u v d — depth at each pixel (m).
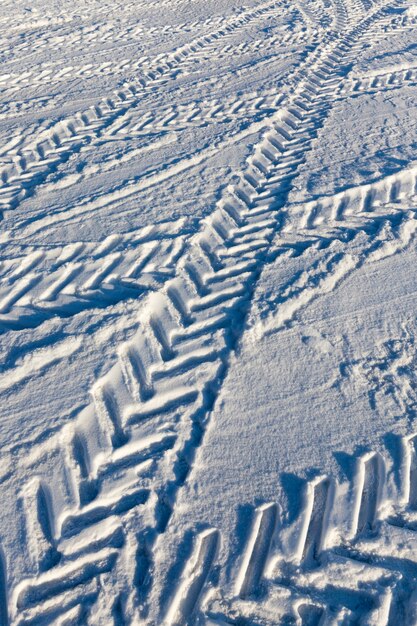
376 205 4.00
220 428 2.56
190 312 3.18
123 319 3.07
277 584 2.06
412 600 2.00
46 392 2.72
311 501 2.28
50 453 2.48
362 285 3.31
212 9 9.19
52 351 2.90
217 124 5.29
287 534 2.18
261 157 4.74
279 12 8.95
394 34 7.73
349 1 9.49
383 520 2.23
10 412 2.64
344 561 2.10
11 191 4.43
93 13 9.14
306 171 4.46
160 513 2.27
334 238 3.71
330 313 3.14
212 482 2.36
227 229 3.85
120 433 2.55
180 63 7.01
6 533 2.22
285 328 3.05
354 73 6.33
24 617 2.00
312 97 5.85
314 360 2.87
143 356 2.90
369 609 1.99
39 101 6.04
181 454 2.48
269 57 7.01
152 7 9.40
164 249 3.65
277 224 3.88
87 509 2.28
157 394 2.71
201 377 2.80
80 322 3.06
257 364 2.86
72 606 2.03
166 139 5.03
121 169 4.59
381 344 2.95
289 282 3.32
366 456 2.43
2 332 3.06
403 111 5.31
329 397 2.69
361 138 4.89
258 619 1.98
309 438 2.51
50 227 3.92
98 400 2.70
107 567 2.12
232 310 3.18
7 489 2.36
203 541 2.19
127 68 6.87
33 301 3.29
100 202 4.16
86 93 6.20
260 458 2.44
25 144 5.11
